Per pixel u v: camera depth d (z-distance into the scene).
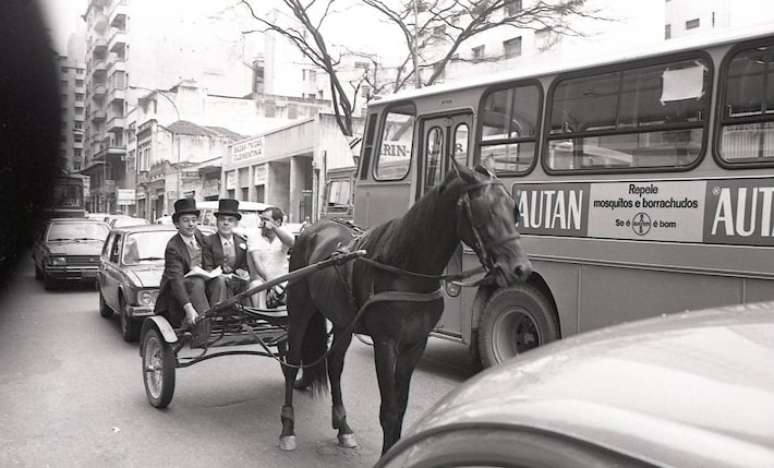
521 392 1.62
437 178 8.13
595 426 1.38
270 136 33.81
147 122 57.25
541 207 6.80
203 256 6.78
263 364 8.23
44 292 15.93
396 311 4.17
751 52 5.31
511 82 7.21
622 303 6.04
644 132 5.96
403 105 8.74
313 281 5.06
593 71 6.41
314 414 6.18
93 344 9.57
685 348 1.73
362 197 9.34
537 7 20.48
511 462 1.45
